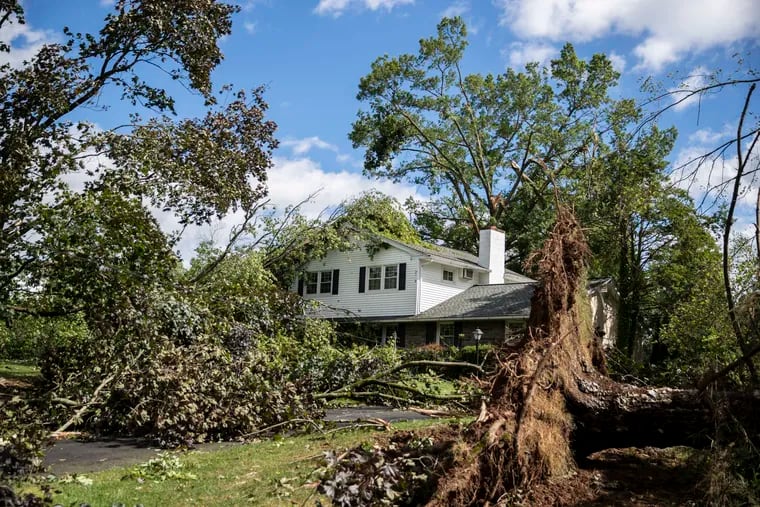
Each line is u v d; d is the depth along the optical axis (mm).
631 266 20125
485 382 5520
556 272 5848
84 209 10461
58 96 14594
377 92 37656
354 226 24578
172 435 7840
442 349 20875
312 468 5680
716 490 4527
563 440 5434
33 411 7859
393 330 26250
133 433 8461
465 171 40562
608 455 6141
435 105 37531
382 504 4488
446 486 4273
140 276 9859
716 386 5227
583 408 5547
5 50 14539
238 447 7504
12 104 14195
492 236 28703
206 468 6105
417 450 5191
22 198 10648
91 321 9914
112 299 9703
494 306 23703
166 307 9609
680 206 11602
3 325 14328
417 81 37531
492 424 4754
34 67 14797
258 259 18031
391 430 7562
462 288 27609
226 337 10891
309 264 28906
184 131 16406
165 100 17219
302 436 8047
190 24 16766
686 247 12938
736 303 6023
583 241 6273
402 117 37875
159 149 15367
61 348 9875
